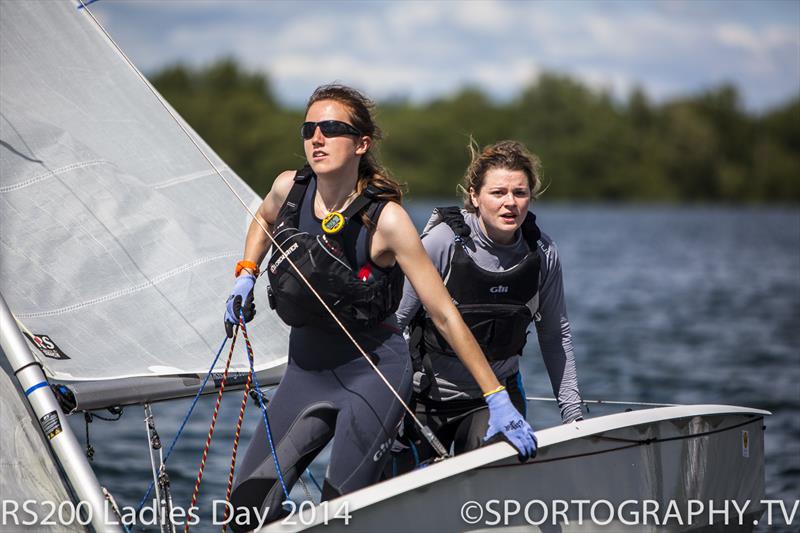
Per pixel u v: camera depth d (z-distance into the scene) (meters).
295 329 10.17
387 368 9.94
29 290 11.65
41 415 9.76
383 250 9.59
